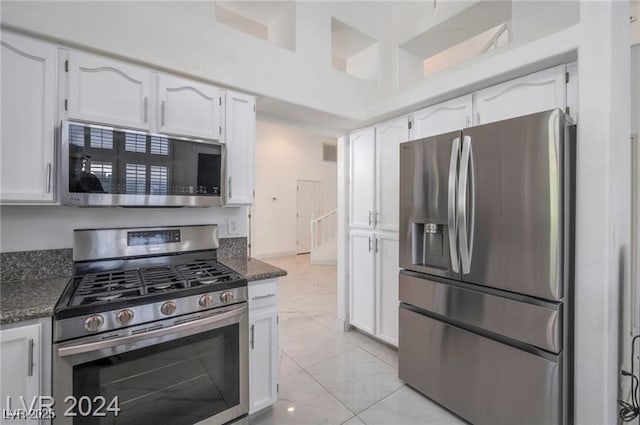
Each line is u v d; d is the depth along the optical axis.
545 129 1.50
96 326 1.27
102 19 1.65
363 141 3.07
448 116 2.29
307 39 2.57
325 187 8.95
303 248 8.55
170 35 1.87
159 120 1.78
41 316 1.19
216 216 2.30
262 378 1.84
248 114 2.15
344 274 3.29
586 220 1.47
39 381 1.19
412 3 3.21
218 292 1.62
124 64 1.68
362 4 3.08
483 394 1.75
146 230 1.96
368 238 2.99
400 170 2.24
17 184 1.41
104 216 1.87
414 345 2.15
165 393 1.47
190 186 1.85
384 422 1.86
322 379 2.32
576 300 1.50
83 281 1.61
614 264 1.48
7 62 1.39
